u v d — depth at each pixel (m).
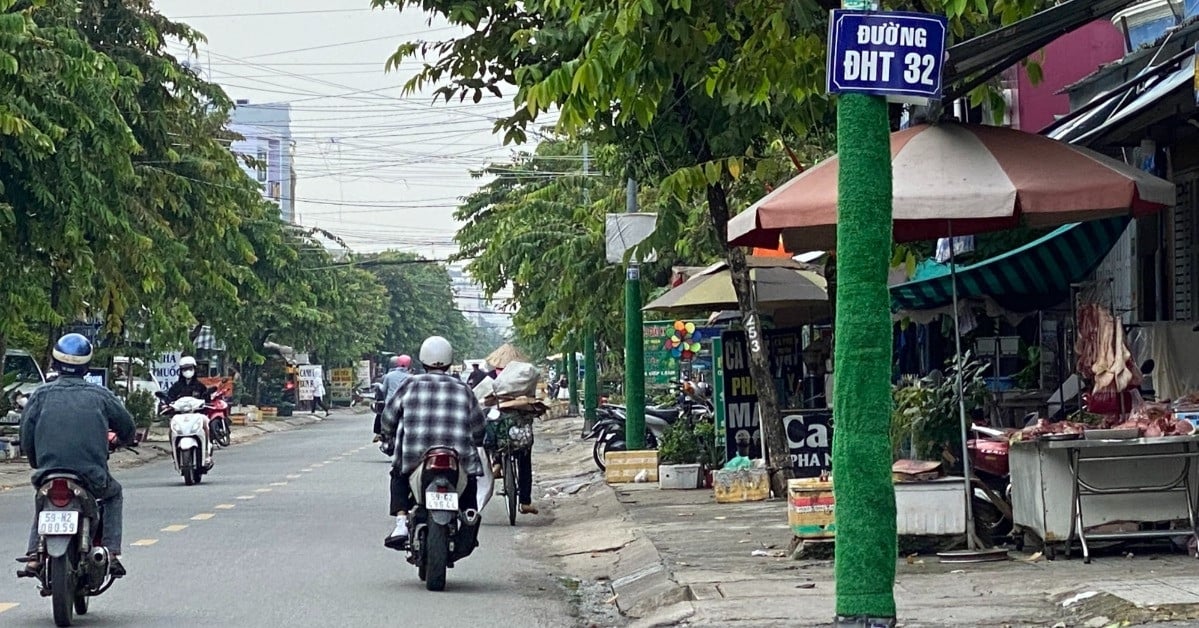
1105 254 13.19
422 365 10.60
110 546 9.16
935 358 17.66
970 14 10.04
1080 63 16.56
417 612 9.47
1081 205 8.86
